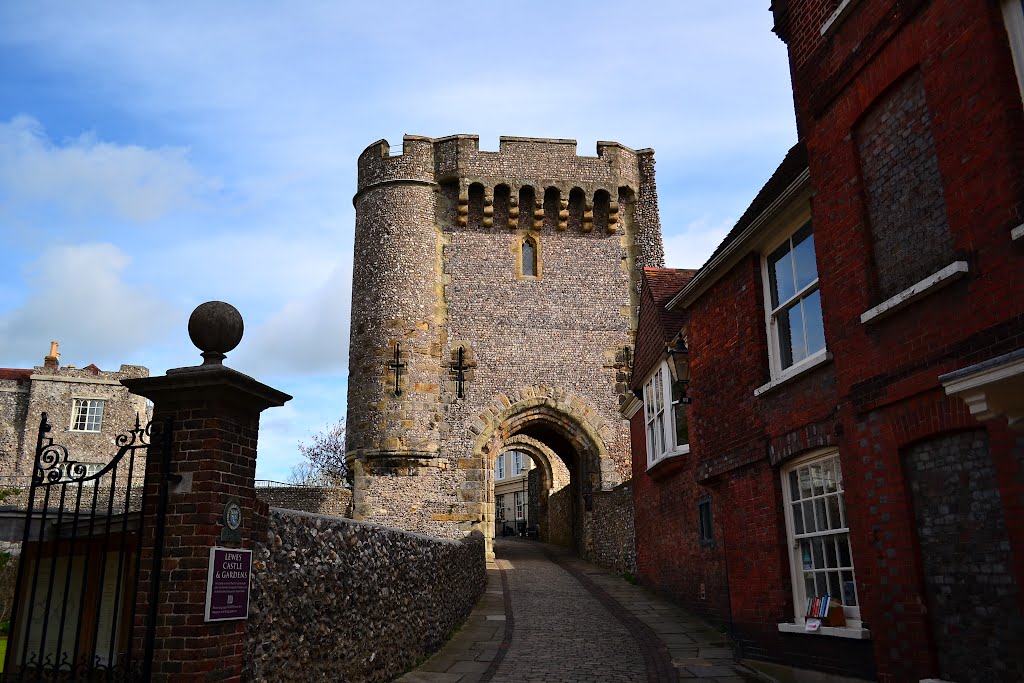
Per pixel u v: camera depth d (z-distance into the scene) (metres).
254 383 5.75
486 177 25.75
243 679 5.54
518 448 32.69
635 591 16.22
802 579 8.39
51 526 6.43
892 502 6.38
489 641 10.95
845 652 7.33
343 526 7.36
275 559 6.12
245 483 5.80
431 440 23.56
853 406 6.98
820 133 7.73
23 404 39.97
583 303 25.70
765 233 9.17
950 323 5.75
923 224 6.18
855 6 7.07
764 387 8.91
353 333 24.70
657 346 14.90
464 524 23.11
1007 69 5.29
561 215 26.14
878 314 6.47
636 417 17.94
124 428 40.19
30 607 5.70
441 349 24.52
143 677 4.97
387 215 25.16
